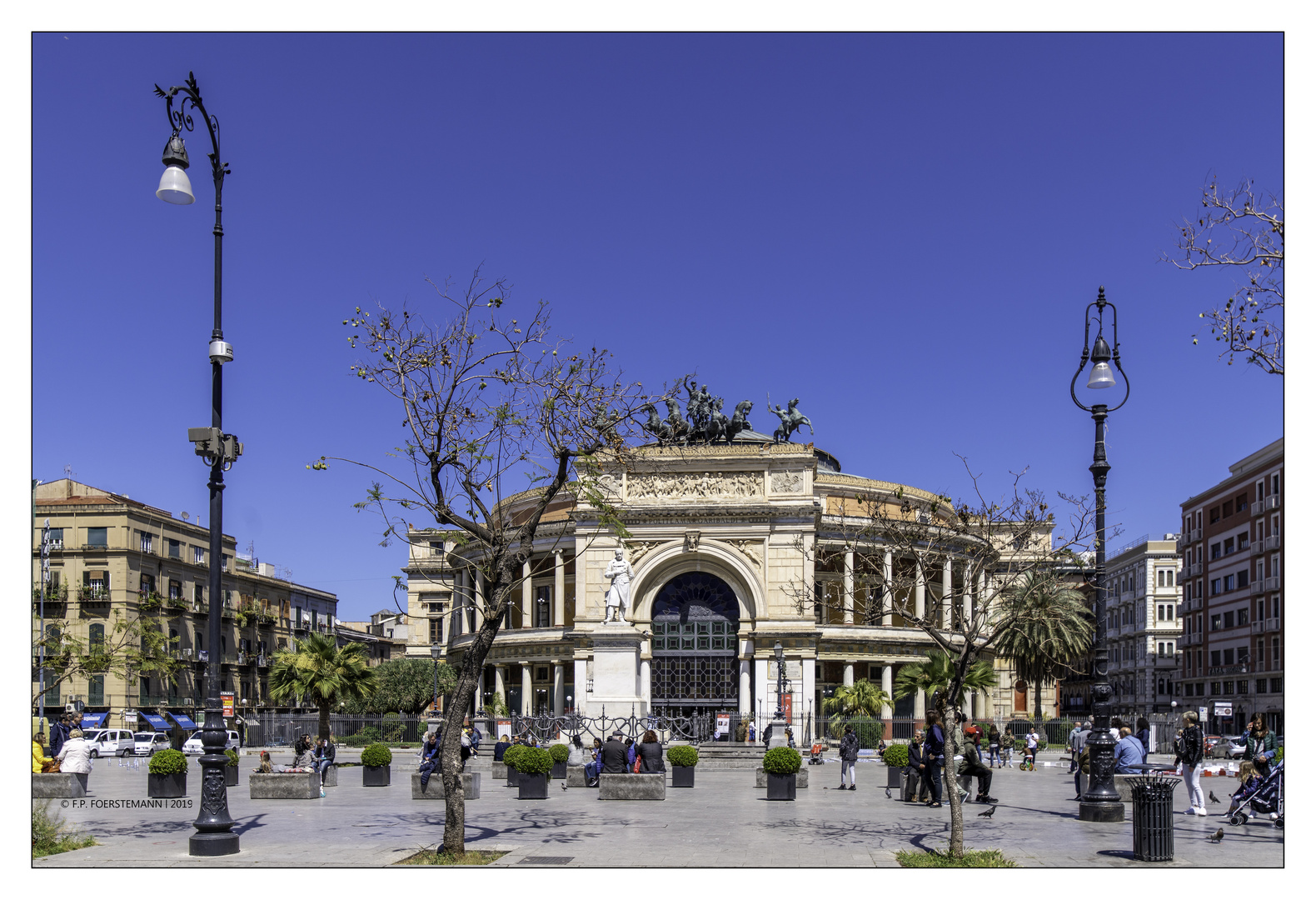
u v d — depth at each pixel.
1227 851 20.98
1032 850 21.16
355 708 76.38
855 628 79.00
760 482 75.69
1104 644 27.05
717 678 75.62
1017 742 66.94
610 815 28.12
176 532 96.94
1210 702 102.44
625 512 75.81
